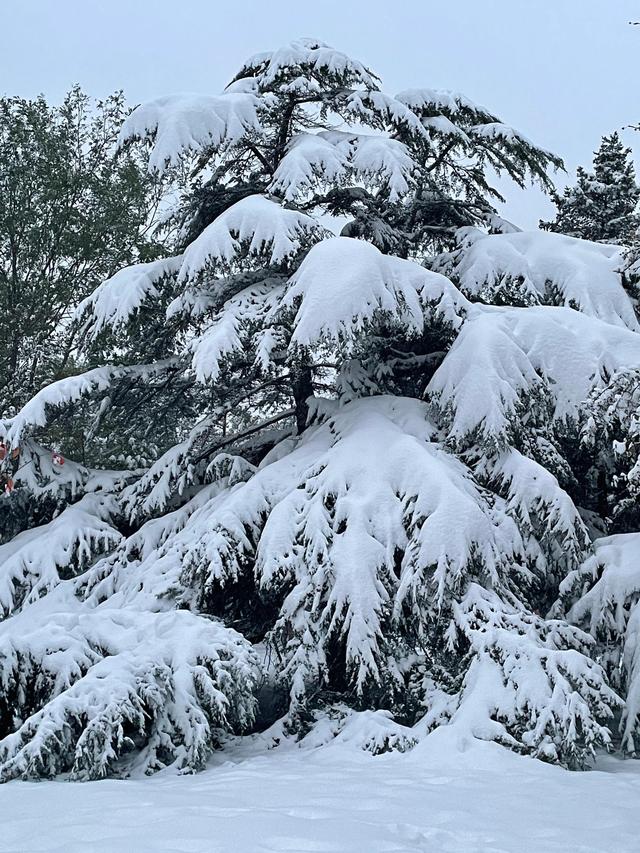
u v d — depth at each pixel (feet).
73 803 19.17
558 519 30.60
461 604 28.60
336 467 32.53
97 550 41.11
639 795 19.80
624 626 29.22
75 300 64.75
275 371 42.09
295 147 40.19
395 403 37.32
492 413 31.94
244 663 27.02
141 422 51.49
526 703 25.22
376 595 28.78
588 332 35.47
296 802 18.79
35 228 62.54
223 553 31.71
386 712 27.78
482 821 17.10
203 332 39.27
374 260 34.55
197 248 37.63
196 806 18.28
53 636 26.84
